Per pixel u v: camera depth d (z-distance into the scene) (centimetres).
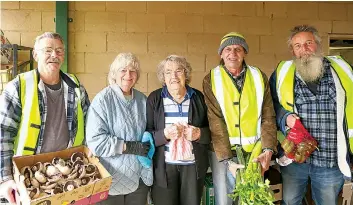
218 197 194
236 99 183
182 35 302
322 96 184
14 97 152
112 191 169
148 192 200
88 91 292
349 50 350
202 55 306
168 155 178
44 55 156
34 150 157
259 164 179
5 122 149
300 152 180
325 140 184
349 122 183
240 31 311
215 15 306
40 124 157
